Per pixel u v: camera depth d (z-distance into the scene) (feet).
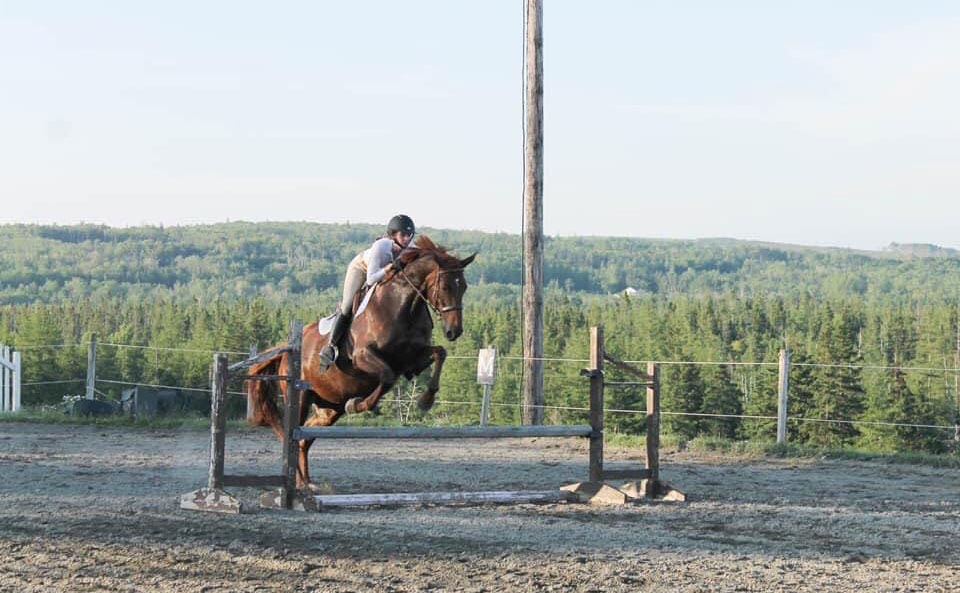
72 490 38.37
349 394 36.86
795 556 28.12
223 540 29.07
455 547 28.55
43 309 297.74
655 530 31.73
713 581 25.09
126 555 27.12
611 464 51.34
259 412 37.76
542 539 29.94
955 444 207.51
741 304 433.48
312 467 48.37
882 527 32.78
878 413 216.13
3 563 26.17
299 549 28.04
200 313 388.16
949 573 26.35
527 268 65.41
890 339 348.18
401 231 36.29
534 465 50.80
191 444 58.49
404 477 45.24
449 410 268.82
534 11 63.82
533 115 64.44
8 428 68.18
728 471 49.06
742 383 277.85
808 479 46.37
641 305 422.82
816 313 421.59
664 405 238.68
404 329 34.86
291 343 35.47
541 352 65.57
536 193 64.95
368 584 24.45
